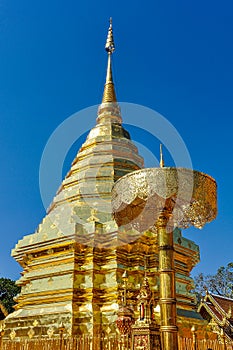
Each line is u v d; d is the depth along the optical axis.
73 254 18.69
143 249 19.00
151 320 9.13
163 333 8.08
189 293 20.33
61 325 15.84
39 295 18.84
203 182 8.88
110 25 31.38
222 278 45.28
